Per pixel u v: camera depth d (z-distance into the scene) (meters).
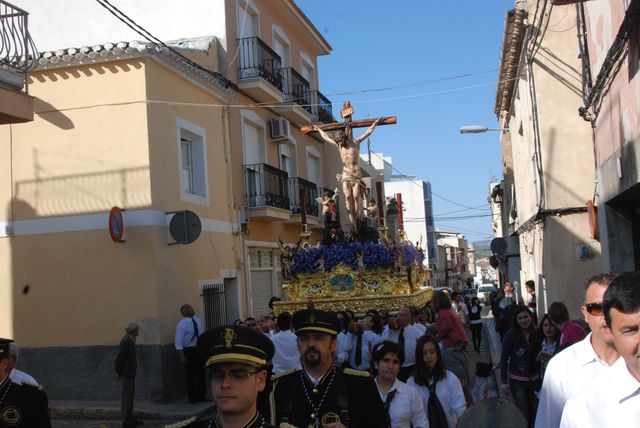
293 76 21.83
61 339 12.94
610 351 3.78
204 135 15.55
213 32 17.95
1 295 13.32
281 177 19.70
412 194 58.00
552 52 14.83
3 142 13.45
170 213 13.03
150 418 11.68
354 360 9.25
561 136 14.77
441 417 5.75
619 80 8.80
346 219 25.19
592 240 14.51
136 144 12.91
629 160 8.38
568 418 2.79
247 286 17.41
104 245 12.91
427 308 14.98
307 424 4.14
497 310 20.61
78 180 13.10
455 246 91.75
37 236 13.22
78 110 13.21
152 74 13.27
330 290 14.26
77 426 11.30
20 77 9.91
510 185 28.94
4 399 4.52
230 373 2.89
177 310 13.34
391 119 14.99
